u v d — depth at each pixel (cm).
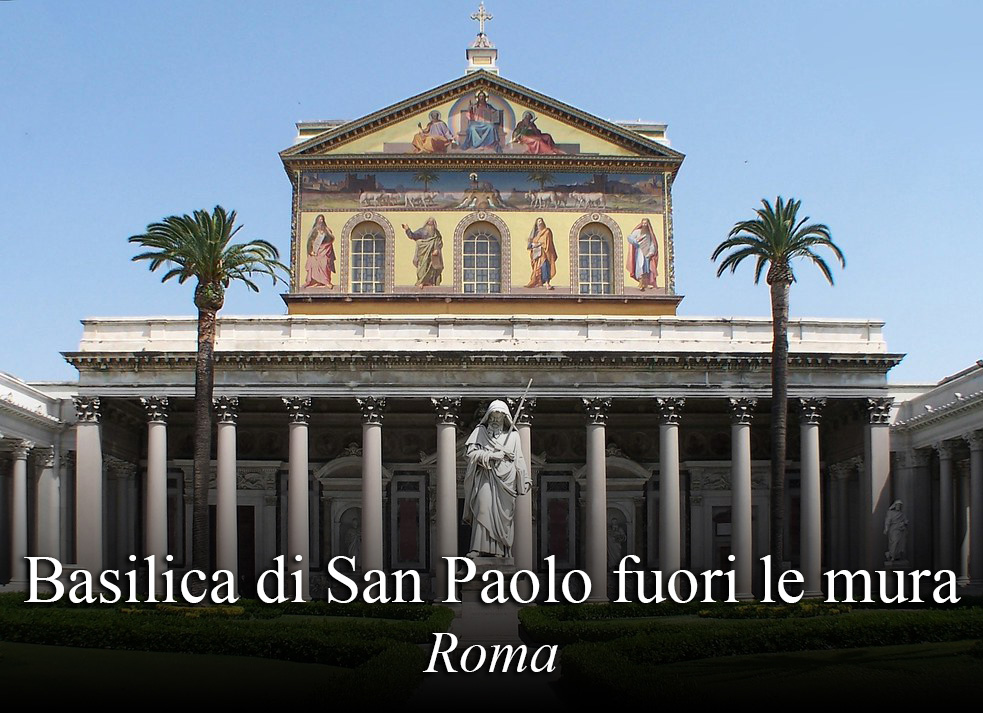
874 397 7369
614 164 8238
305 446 7219
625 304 8075
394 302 8031
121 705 3144
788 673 3762
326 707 2777
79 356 7194
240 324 7331
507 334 7362
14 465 7394
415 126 8231
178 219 6288
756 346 7356
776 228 6531
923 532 7875
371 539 7150
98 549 7150
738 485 7269
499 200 8200
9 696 3300
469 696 3450
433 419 8225
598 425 7256
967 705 3172
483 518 5519
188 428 8225
